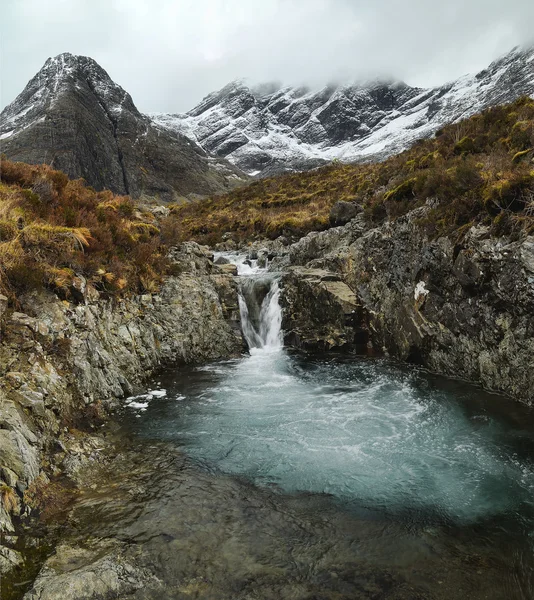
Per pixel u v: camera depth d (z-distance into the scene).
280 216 33.34
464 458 8.31
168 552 5.59
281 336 18.97
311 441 9.12
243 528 6.19
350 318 16.80
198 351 15.73
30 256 10.84
